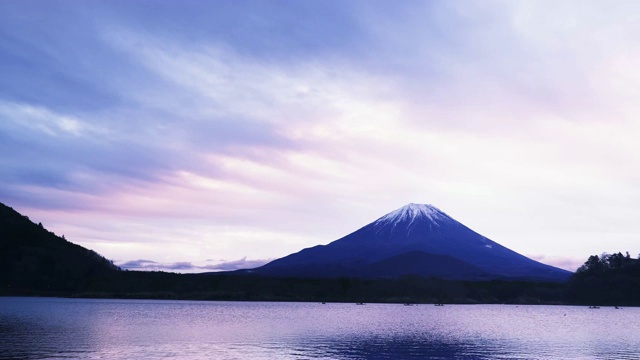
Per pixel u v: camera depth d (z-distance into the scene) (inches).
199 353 1955.0
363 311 5743.1
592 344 2480.3
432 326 3575.3
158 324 3253.0
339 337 2657.5
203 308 5595.5
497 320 4409.5
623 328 3553.2
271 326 3260.3
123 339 2365.9
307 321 3838.6
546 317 4997.5
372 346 2297.0
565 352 2181.3
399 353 2089.1
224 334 2682.1
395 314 5231.3
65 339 2325.3
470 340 2618.1
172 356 1871.3
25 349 1999.3
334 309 6058.1
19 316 3750.0
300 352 2047.2
